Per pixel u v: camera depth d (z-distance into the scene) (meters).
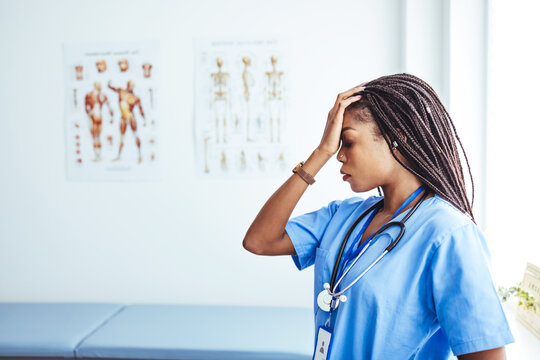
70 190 2.60
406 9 2.20
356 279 0.78
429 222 0.76
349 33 2.39
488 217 2.04
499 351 0.68
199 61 2.47
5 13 2.54
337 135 0.84
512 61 1.90
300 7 2.40
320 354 0.82
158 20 2.48
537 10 1.73
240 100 2.46
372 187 0.84
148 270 2.59
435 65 2.20
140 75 2.50
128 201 2.57
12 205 2.63
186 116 2.50
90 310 2.44
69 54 2.53
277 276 2.54
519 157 1.88
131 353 1.99
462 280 0.69
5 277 2.66
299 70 2.42
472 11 2.03
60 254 2.63
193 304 2.57
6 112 2.59
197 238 2.55
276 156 2.46
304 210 2.46
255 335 2.09
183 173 2.53
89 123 2.55
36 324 2.25
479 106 2.05
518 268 1.86
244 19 2.44
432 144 0.80
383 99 0.80
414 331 0.75
